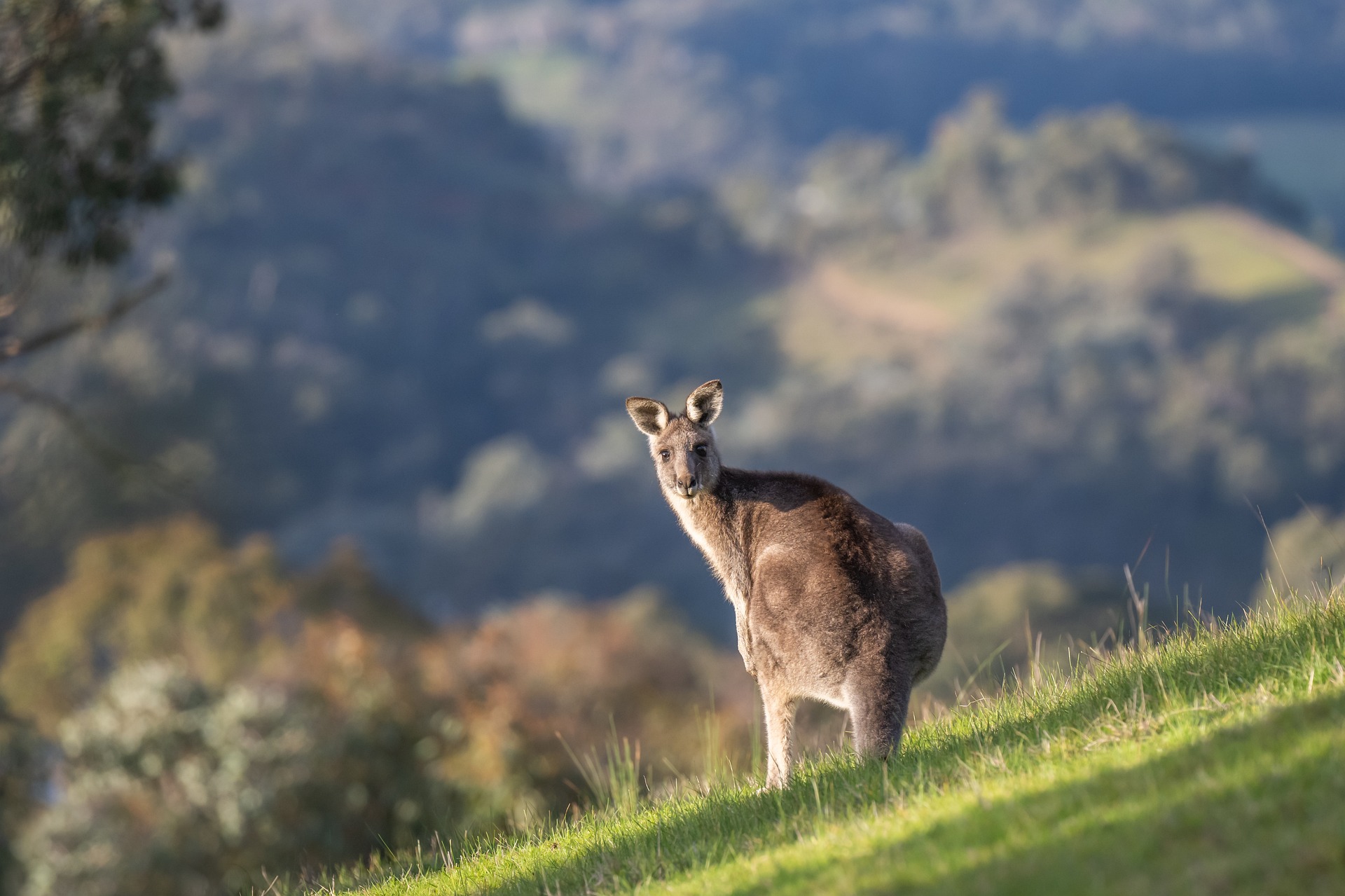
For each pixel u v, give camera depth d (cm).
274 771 8444
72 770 8956
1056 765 2394
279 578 13138
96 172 6612
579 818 3450
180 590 12888
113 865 8238
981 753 2609
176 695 8875
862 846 2217
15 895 8519
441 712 8900
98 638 13150
